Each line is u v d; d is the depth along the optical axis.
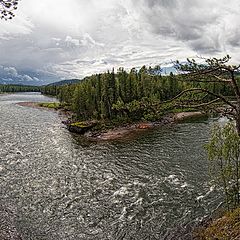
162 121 77.88
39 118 92.69
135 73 92.25
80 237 22.73
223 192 29.06
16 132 66.06
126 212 26.44
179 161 41.59
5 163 40.94
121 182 33.81
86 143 56.72
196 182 32.81
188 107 13.53
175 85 70.31
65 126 78.06
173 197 29.12
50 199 29.19
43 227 24.08
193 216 25.06
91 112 87.06
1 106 128.75
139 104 14.39
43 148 51.25
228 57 12.22
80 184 33.31
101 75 89.94
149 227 23.86
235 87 12.54
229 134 20.92
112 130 69.25
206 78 12.71
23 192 30.78
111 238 22.58
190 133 62.28
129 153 47.62
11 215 25.83
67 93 119.00
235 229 19.34
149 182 33.59
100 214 26.17
